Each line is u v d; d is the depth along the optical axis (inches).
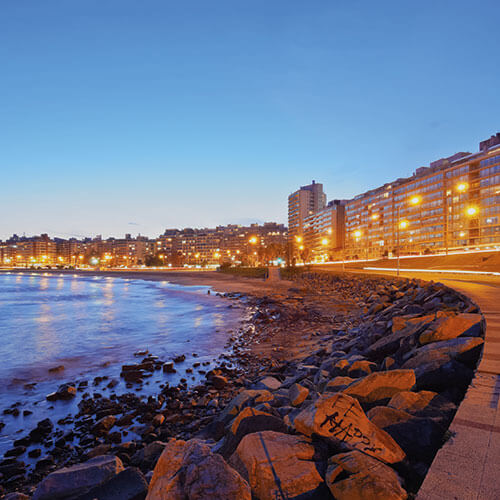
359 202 6250.0
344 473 140.2
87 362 677.3
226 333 943.7
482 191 3981.3
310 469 146.7
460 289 771.4
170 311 1437.0
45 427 389.4
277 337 848.9
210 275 4202.8
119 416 416.8
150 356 693.3
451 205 4333.2
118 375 590.9
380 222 5659.5
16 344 836.6
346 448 149.9
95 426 375.6
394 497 120.2
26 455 333.4
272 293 2062.0
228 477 130.3
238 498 123.8
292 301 1567.4
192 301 1840.6
